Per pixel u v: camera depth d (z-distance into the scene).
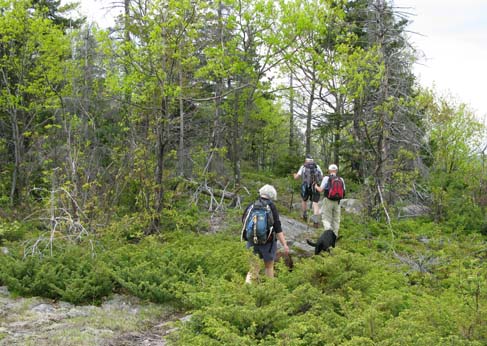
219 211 16.27
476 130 23.97
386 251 13.18
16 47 18.11
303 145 35.09
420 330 5.37
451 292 6.99
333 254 8.11
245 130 27.41
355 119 18.06
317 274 7.71
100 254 9.55
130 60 13.73
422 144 19.19
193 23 13.73
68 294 7.98
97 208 11.59
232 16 17.81
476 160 22.41
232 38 18.38
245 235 8.23
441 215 17.47
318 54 20.55
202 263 9.34
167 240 12.52
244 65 17.84
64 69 19.08
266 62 18.25
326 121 24.75
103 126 18.73
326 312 5.79
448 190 18.55
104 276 8.45
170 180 14.93
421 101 19.41
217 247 10.84
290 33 18.80
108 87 16.03
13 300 7.97
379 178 16.83
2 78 19.28
